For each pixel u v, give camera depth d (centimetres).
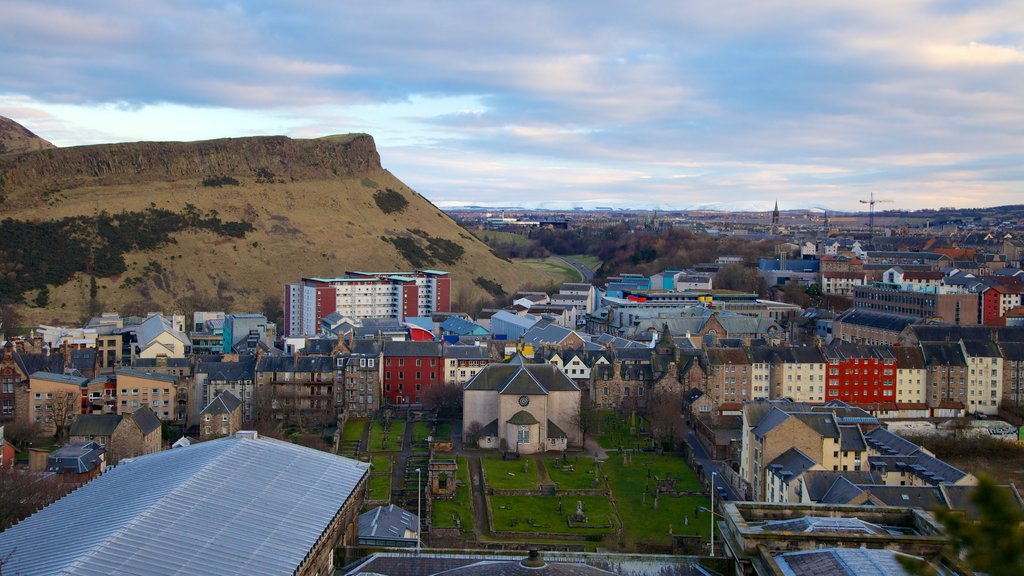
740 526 10044
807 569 9094
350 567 12038
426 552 12331
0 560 10712
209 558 10544
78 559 10169
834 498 18675
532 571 9800
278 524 11675
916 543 9312
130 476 13750
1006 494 5250
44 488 18950
